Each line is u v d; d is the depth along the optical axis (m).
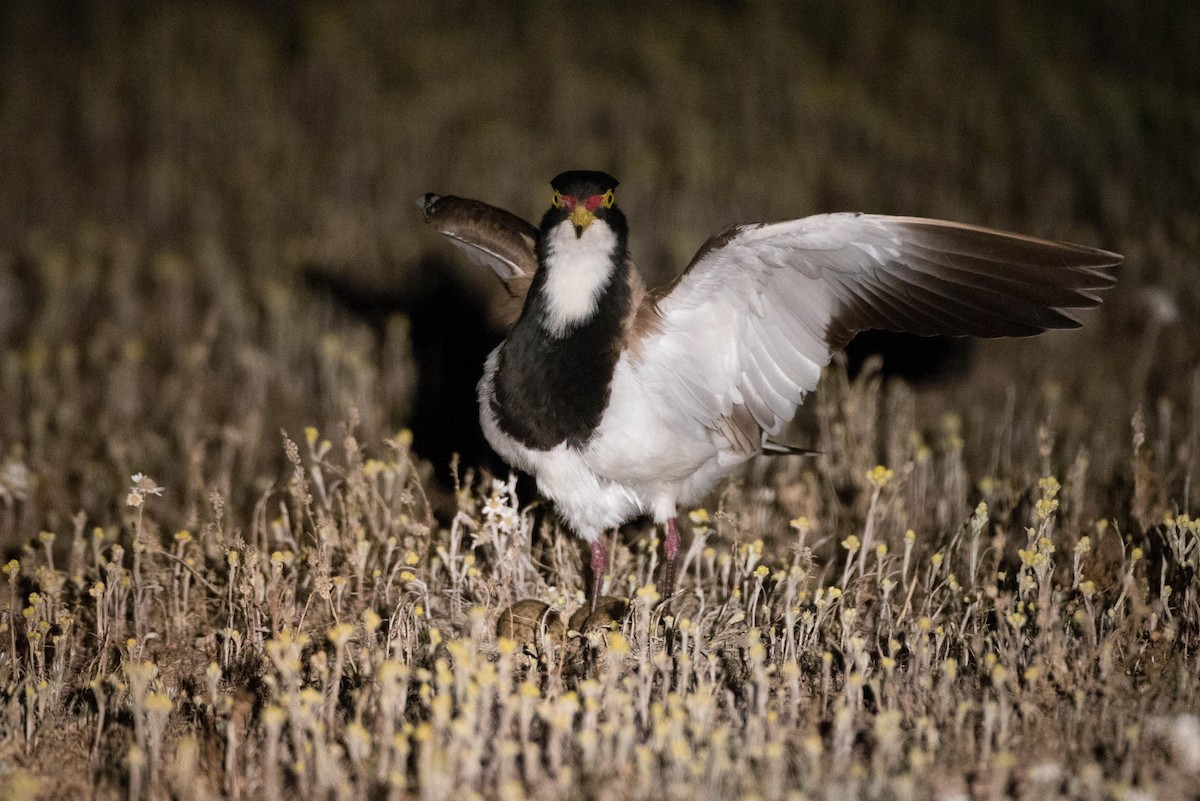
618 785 7.36
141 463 13.18
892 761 7.46
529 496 11.94
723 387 9.73
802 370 9.74
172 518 12.03
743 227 8.95
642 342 9.55
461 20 28.83
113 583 9.66
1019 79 25.28
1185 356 15.48
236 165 23.20
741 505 11.43
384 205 20.95
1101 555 10.43
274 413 14.66
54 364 16.36
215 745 8.09
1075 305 9.30
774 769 7.21
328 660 9.21
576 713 8.35
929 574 10.01
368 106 25.17
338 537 10.36
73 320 17.56
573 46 27.58
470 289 17.70
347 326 16.72
